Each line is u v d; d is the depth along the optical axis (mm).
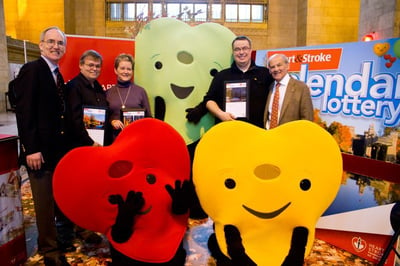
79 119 2148
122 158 1871
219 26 2926
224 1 11750
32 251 2369
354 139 2469
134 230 1895
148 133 1906
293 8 11820
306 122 1785
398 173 2207
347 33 10703
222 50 2900
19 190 2141
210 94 2645
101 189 1835
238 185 1784
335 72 2543
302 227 1774
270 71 2430
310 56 2660
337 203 2529
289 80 2385
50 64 2051
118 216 1812
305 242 1755
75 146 2211
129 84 2561
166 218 1945
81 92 2213
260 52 3006
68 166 1771
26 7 11820
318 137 1750
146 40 2930
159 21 2924
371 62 2342
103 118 2217
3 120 7418
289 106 2350
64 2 11633
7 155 2008
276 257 1773
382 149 2309
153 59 2912
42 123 1986
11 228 2061
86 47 3174
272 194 1752
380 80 2303
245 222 1799
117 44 3244
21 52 9719
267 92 2516
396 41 2197
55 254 2129
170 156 1951
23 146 1994
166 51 2881
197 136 2877
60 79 2115
